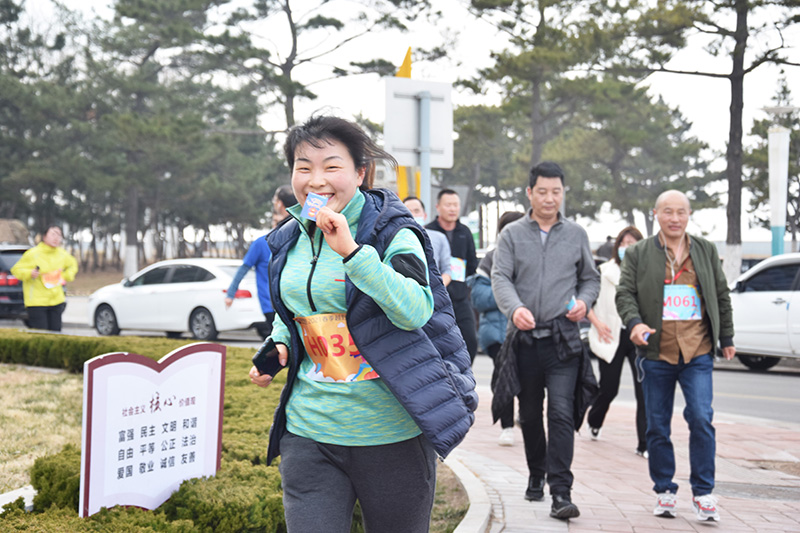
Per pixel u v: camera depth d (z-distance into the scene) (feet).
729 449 23.61
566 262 16.76
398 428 8.53
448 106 29.48
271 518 12.28
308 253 8.75
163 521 11.18
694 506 16.20
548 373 16.58
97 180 137.80
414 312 8.01
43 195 170.91
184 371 12.69
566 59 92.17
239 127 161.48
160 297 55.88
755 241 179.11
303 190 8.50
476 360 50.11
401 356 8.25
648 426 16.74
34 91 143.54
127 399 11.84
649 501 17.65
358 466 8.55
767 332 43.34
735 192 85.10
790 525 15.93
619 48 89.04
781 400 34.53
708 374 16.38
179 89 159.22
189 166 140.36
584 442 24.50
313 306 8.55
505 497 17.57
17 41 157.17
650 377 16.66
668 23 81.97
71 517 11.12
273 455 9.26
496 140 172.24
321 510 8.51
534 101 115.24
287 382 8.93
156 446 12.30
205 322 53.88
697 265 16.35
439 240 22.09
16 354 35.24
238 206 158.71
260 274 26.63
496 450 23.00
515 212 23.62
